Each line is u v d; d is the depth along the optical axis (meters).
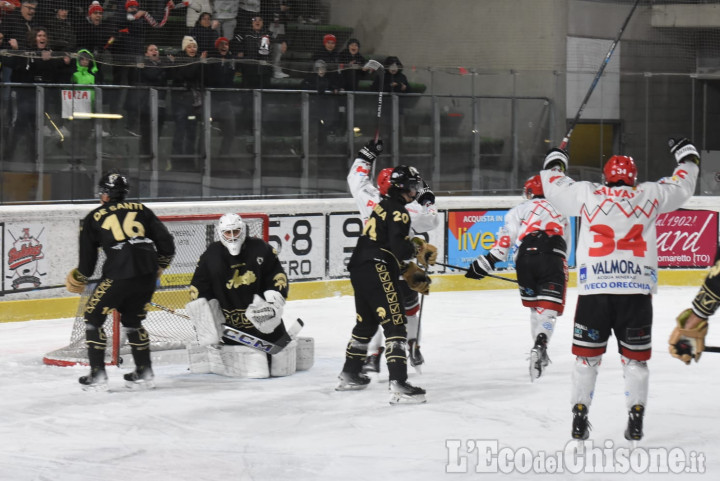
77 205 13.97
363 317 8.64
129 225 8.62
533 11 19.92
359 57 17.45
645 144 18.06
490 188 17.36
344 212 15.80
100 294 8.61
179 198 15.26
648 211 6.77
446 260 16.48
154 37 16.23
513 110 17.41
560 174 7.14
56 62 14.53
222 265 9.33
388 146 16.64
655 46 20.17
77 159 14.43
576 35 20.02
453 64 20.47
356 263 8.41
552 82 17.58
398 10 20.59
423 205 9.36
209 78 15.69
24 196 14.05
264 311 9.20
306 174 16.20
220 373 9.59
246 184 15.78
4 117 13.84
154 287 8.80
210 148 15.46
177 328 10.95
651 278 6.73
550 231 9.55
